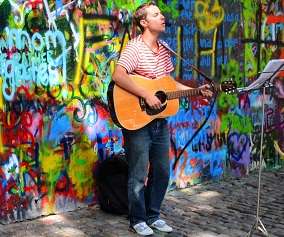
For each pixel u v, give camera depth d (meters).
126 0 4.91
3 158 4.16
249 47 6.17
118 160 4.58
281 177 6.28
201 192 5.45
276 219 4.59
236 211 4.81
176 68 5.36
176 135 5.45
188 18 5.46
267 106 6.52
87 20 4.62
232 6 5.92
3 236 3.97
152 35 3.93
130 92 3.83
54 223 4.31
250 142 6.31
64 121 4.52
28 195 4.34
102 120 4.81
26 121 4.27
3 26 4.07
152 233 4.08
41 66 4.33
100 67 4.75
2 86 4.10
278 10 6.53
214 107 5.83
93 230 4.16
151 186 4.22
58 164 4.52
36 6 4.27
